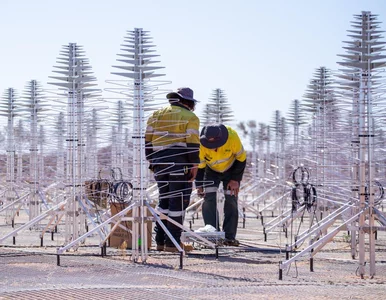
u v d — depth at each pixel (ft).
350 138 33.94
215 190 41.11
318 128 41.16
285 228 45.78
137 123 30.91
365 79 29.25
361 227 28.96
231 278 26.55
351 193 35.24
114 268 28.27
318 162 40.16
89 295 21.44
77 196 35.17
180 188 34.73
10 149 50.88
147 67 30.58
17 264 28.86
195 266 29.96
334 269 30.53
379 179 32.73
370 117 29.37
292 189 35.50
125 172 40.42
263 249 37.68
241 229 53.36
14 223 54.13
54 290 22.13
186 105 35.73
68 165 35.27
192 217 57.88
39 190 48.62
